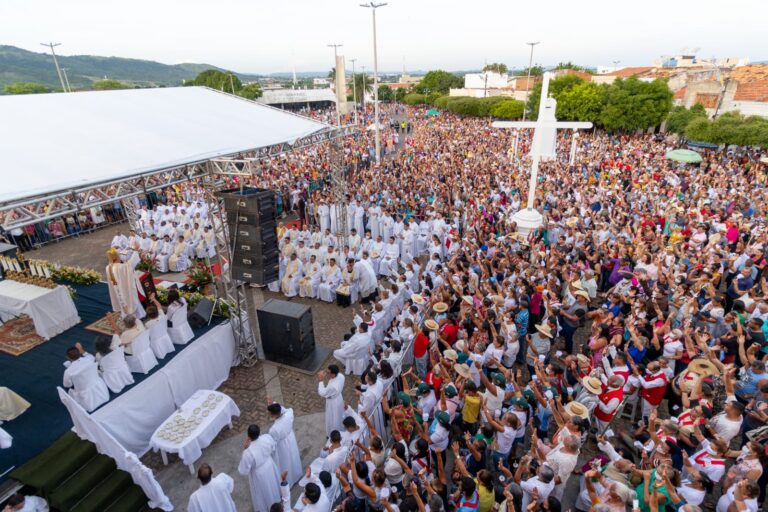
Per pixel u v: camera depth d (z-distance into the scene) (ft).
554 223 52.49
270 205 33.55
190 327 33.78
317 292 47.75
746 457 18.72
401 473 20.84
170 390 30.07
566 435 20.33
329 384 26.84
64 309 34.88
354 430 22.75
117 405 26.58
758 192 65.98
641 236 48.44
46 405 26.99
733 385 24.58
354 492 20.63
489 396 24.30
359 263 45.47
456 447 20.49
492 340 31.14
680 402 26.18
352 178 92.94
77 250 63.57
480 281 40.27
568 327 32.99
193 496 20.52
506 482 19.84
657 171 87.61
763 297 33.86
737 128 104.17
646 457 20.42
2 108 30.58
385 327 38.24
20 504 20.57
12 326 35.70
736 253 42.57
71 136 28.68
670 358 27.48
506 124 55.67
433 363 29.32
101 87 254.68
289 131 43.55
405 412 23.18
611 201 65.00
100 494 22.74
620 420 29.09
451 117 243.81
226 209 33.27
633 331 28.32
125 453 23.20
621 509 17.42
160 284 43.47
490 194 71.31
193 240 57.31
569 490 24.21
